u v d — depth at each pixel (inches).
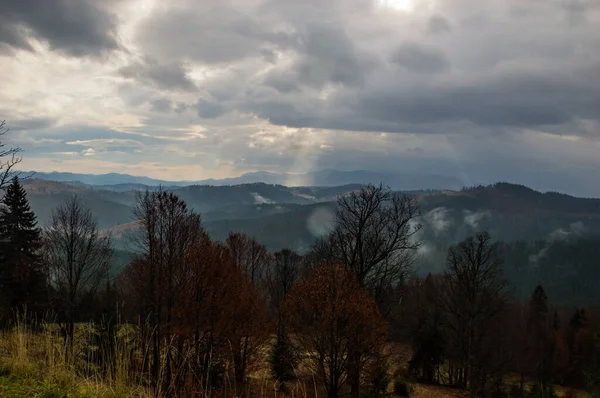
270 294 1171.9
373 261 834.8
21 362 209.9
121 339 256.4
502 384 1342.3
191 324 551.8
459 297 1114.1
